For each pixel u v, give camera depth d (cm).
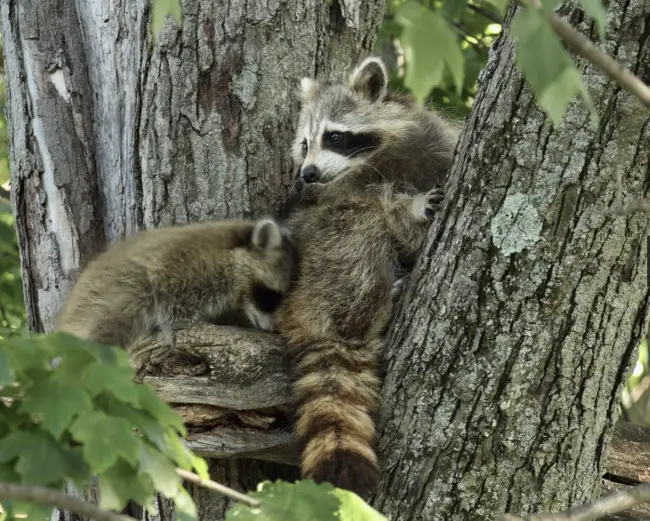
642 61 744
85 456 533
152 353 891
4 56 1134
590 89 754
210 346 888
